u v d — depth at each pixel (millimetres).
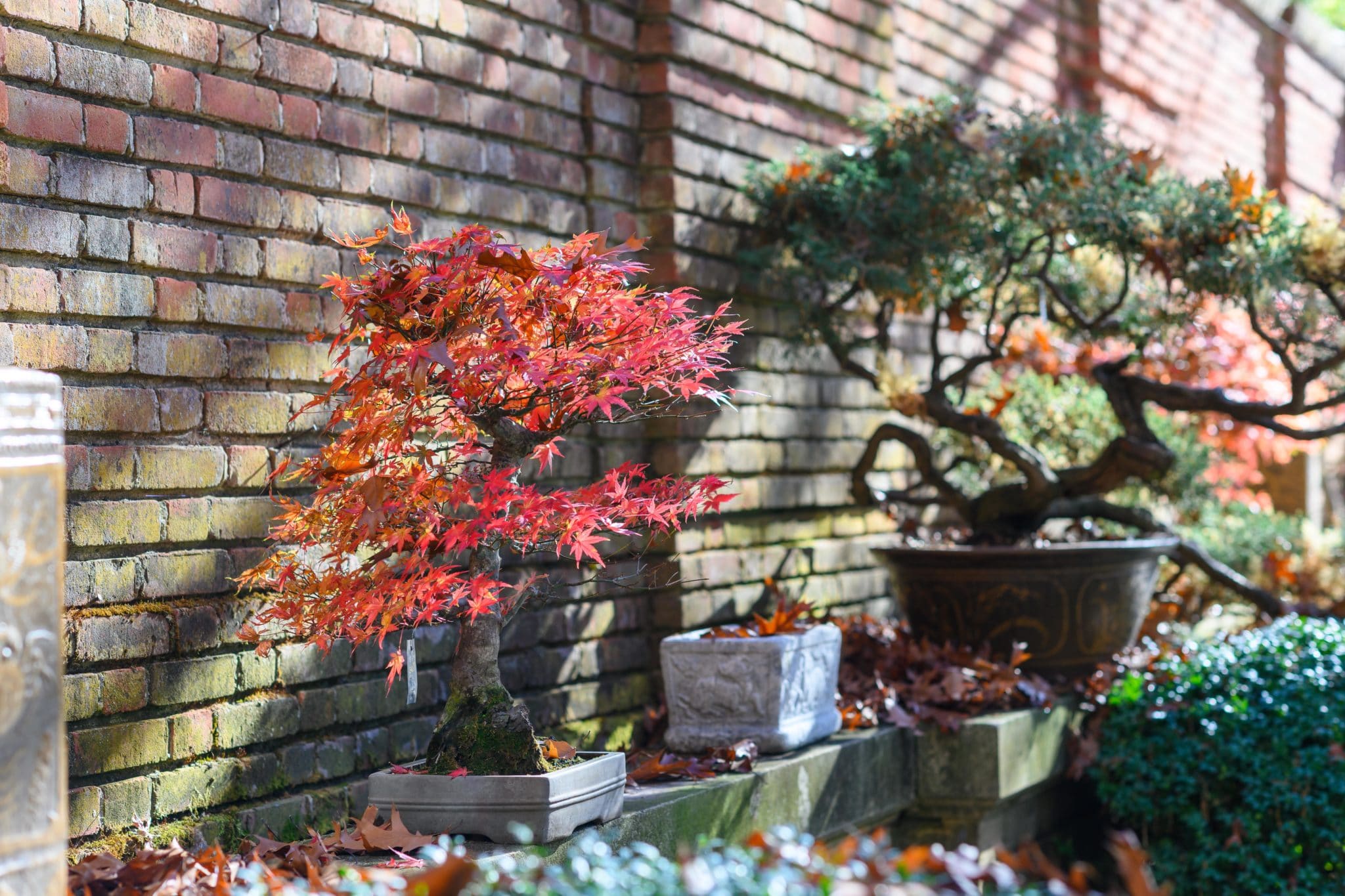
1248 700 4680
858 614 5332
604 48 4336
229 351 3139
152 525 2945
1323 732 4520
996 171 4562
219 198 3104
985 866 1835
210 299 3086
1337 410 8078
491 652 2967
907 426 5754
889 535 5668
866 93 5480
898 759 4277
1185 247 4617
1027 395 5953
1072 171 4473
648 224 4418
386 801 2838
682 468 4387
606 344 2799
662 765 3615
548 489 4043
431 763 2895
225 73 3150
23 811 1915
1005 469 5883
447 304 2664
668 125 4402
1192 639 5875
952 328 5070
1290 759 4539
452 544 2623
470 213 3828
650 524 2998
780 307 4949
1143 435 4859
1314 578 6805
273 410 3252
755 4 4789
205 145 3078
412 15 3633
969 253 4703
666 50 4402
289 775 3256
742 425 4691
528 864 2109
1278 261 4516
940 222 4582
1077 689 4844
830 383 5234
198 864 2434
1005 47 6961
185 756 2998
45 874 1956
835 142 5316
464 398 2766
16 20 2697
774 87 4906
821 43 5188
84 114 2812
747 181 4742
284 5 3271
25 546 1927
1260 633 5055
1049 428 5938
